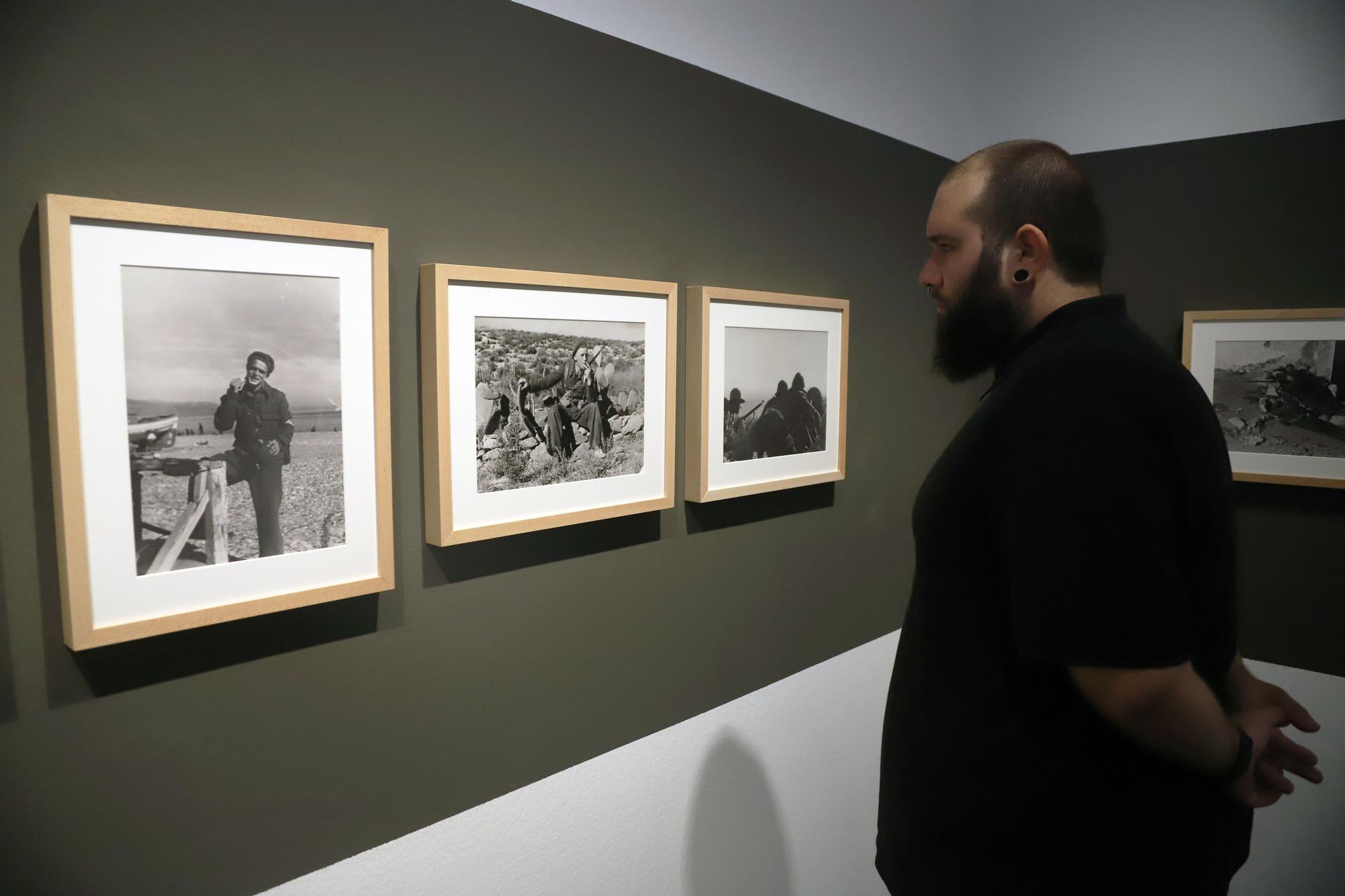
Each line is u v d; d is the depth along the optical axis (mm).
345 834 1532
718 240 2145
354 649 1518
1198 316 2803
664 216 2004
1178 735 1022
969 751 1250
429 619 1626
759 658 2400
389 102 1491
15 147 1120
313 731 1474
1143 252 2965
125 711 1265
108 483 1180
